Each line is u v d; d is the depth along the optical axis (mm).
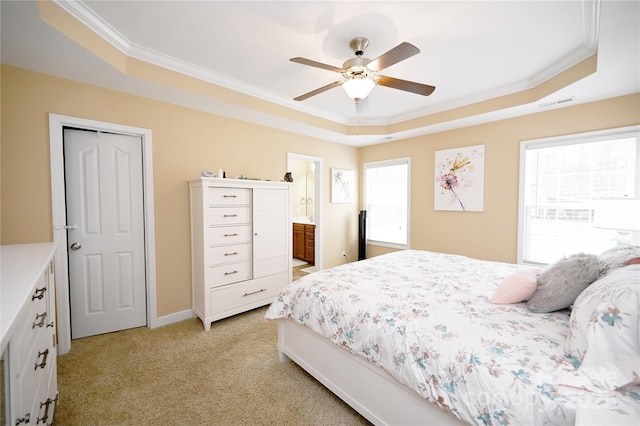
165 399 1704
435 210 4008
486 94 3041
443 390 1078
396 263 2531
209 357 2176
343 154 4809
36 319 1079
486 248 3516
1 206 1987
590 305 996
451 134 3811
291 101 3316
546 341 1123
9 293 888
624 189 2596
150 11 1752
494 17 1808
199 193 2664
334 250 4746
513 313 1402
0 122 1967
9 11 1438
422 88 2016
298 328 1931
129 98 2521
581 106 2781
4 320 701
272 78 2738
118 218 2566
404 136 4215
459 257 2793
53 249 1615
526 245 3221
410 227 4316
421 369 1161
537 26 1896
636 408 750
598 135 2693
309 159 4266
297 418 1564
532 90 2744
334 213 4719
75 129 2354
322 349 1734
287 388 1818
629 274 1017
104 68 2057
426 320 1336
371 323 1410
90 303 2473
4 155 1987
